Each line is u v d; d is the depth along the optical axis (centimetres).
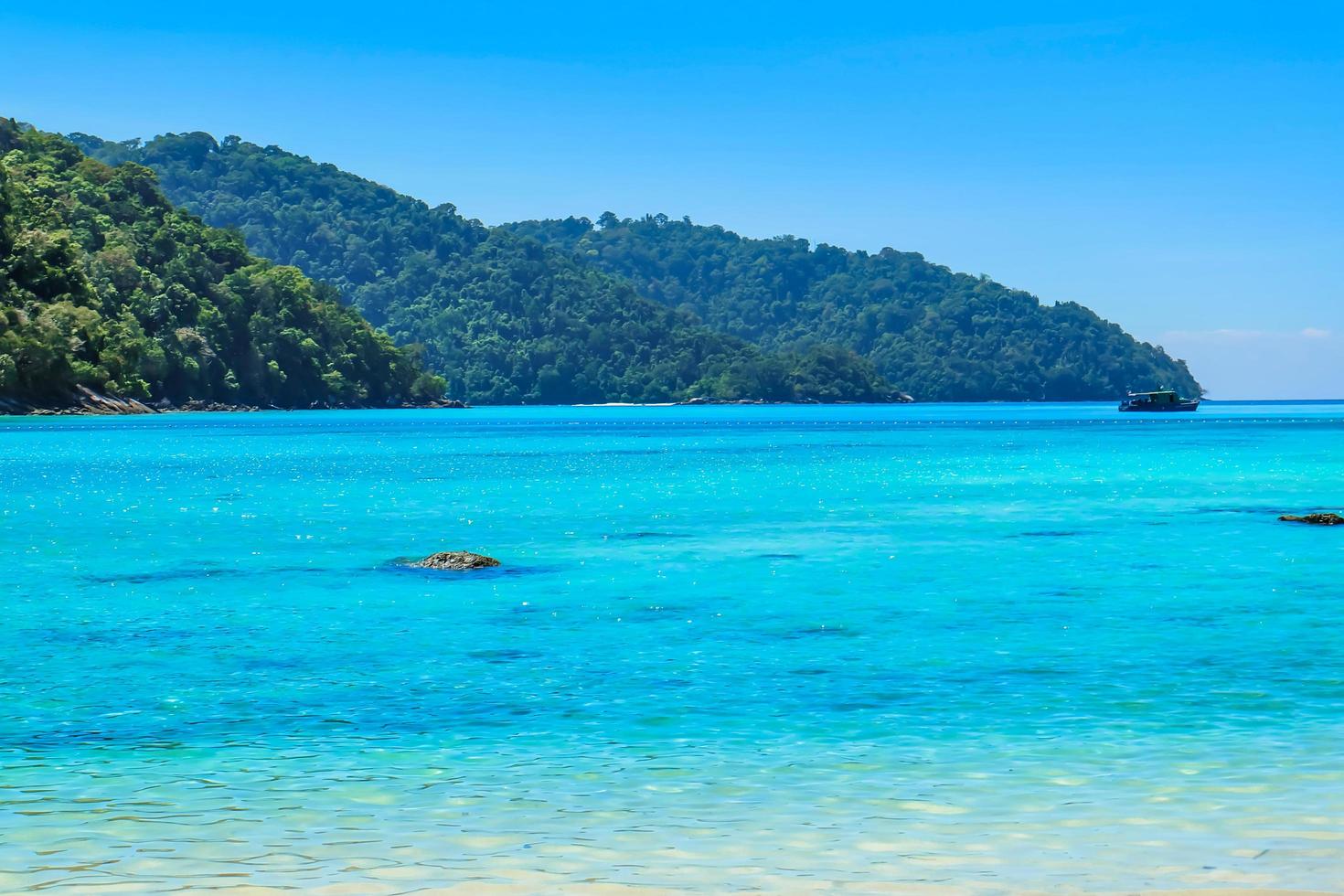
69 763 1625
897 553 3991
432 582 3341
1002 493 6612
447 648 2427
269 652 2394
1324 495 6419
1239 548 4072
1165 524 4897
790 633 2586
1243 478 7725
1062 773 1557
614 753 1667
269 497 6284
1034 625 2661
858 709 1914
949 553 3981
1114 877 1200
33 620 2766
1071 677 2133
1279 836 1317
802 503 5984
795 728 1800
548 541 4356
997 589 3206
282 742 1731
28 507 5703
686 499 6203
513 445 12988
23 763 1623
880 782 1527
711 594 3125
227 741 1738
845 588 3228
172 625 2694
